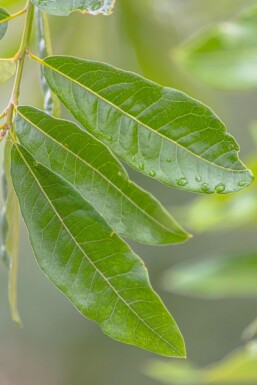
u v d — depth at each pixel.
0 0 0.91
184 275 1.03
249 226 1.04
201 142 0.72
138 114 0.72
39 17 0.79
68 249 0.73
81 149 0.73
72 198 0.73
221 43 1.02
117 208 0.74
